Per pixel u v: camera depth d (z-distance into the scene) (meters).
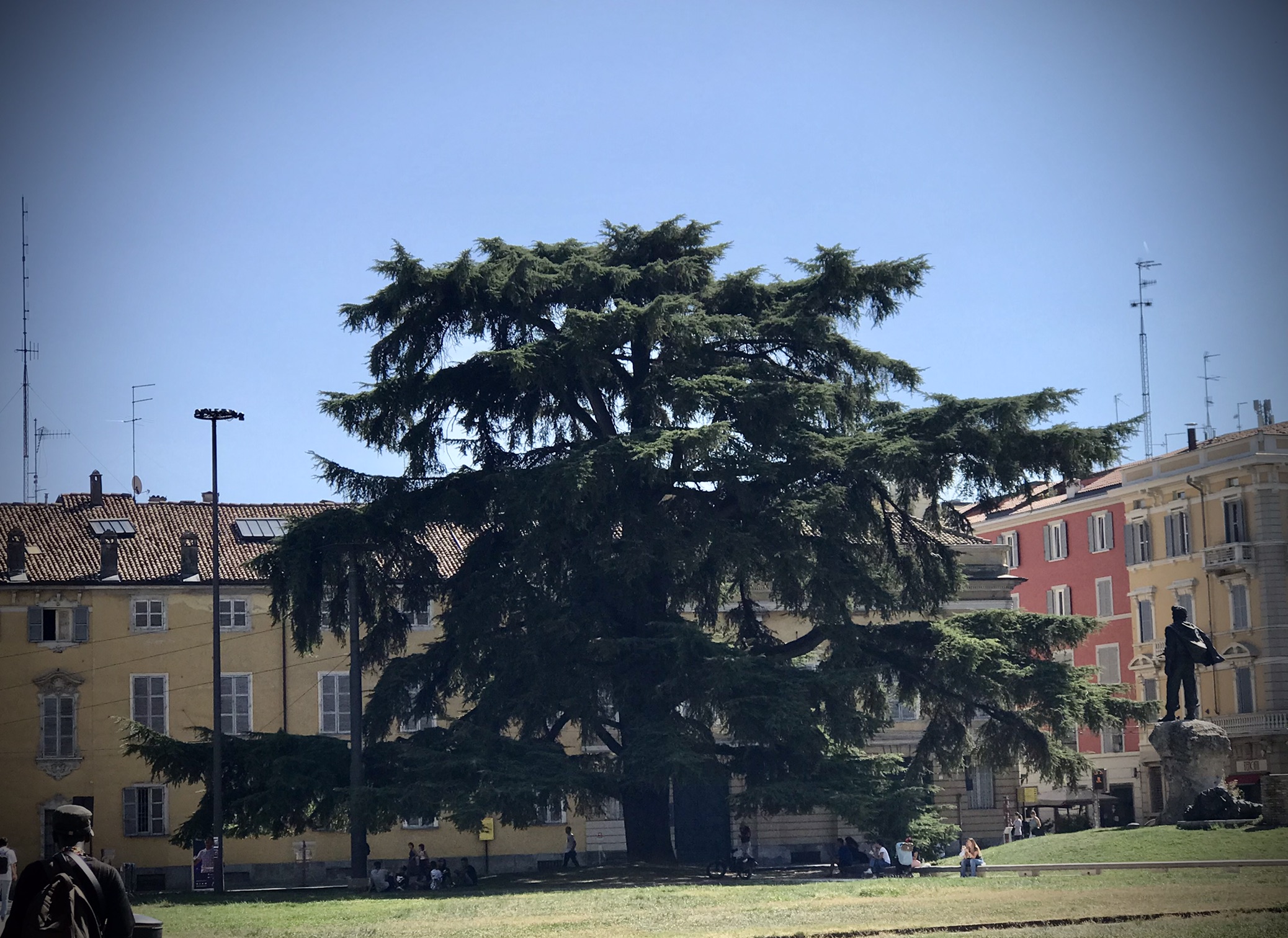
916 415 42.41
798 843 63.09
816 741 39.97
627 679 40.97
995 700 42.88
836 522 41.16
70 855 11.05
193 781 42.53
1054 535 85.62
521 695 41.28
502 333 43.47
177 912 31.03
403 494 43.69
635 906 28.16
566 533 40.69
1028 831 64.38
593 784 39.53
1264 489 71.50
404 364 43.31
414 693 48.25
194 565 60.28
